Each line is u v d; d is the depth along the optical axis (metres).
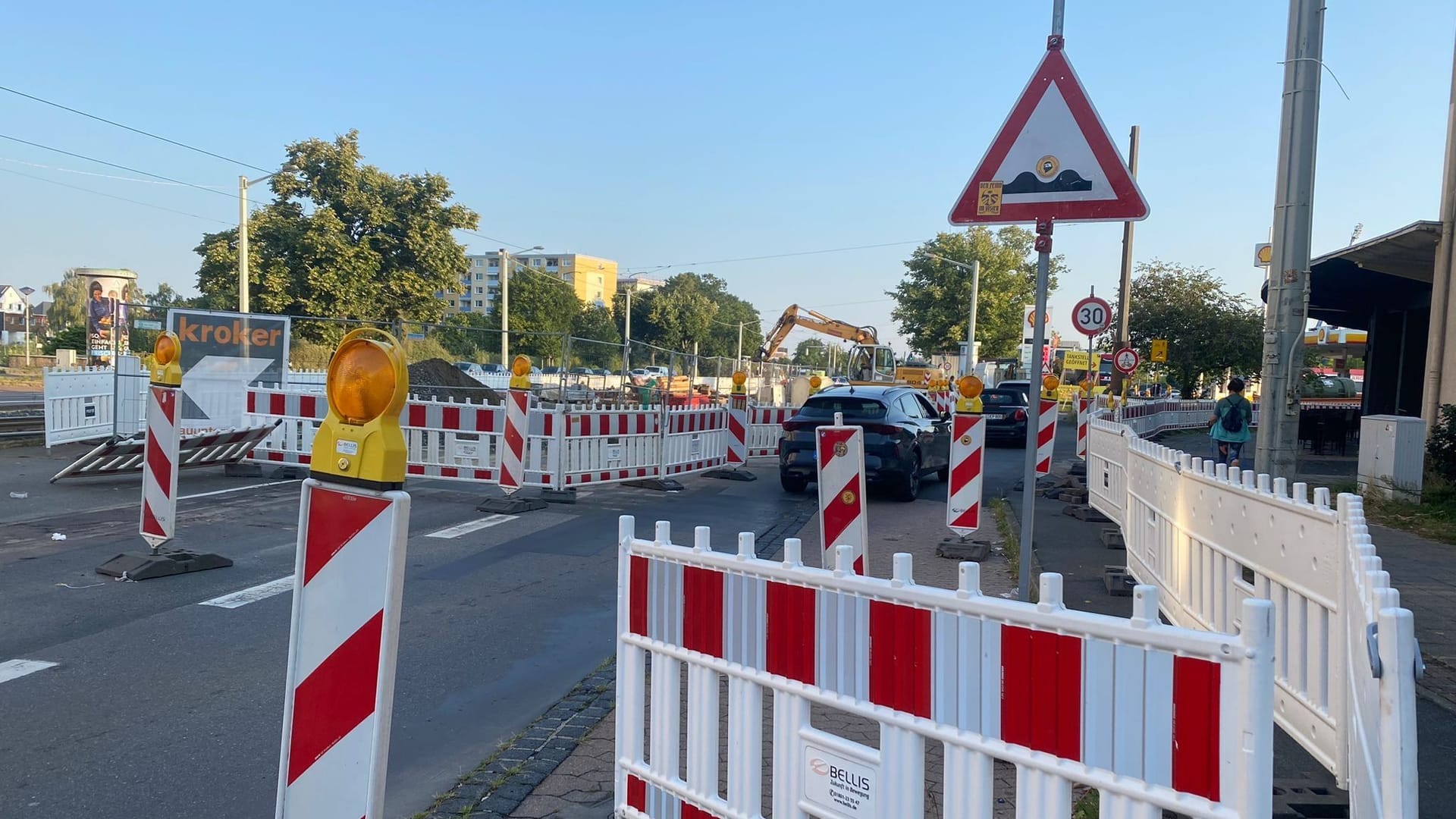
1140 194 4.53
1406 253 14.52
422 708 5.07
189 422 13.80
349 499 2.71
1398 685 2.11
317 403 12.70
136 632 6.14
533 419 12.01
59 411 14.88
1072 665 2.22
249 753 4.41
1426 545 9.41
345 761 2.70
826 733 2.84
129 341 13.91
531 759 4.36
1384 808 2.18
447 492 12.56
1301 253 8.51
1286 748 4.29
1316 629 3.86
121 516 9.88
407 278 36.31
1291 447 8.65
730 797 3.11
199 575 7.59
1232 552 4.84
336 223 34.88
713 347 101.31
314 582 2.80
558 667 5.74
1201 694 2.00
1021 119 4.70
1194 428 33.31
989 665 2.39
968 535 10.05
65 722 4.73
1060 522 11.54
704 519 11.18
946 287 59.09
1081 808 3.38
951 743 2.47
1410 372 18.23
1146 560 7.06
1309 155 8.44
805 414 13.73
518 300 71.44
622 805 3.55
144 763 4.29
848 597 2.73
